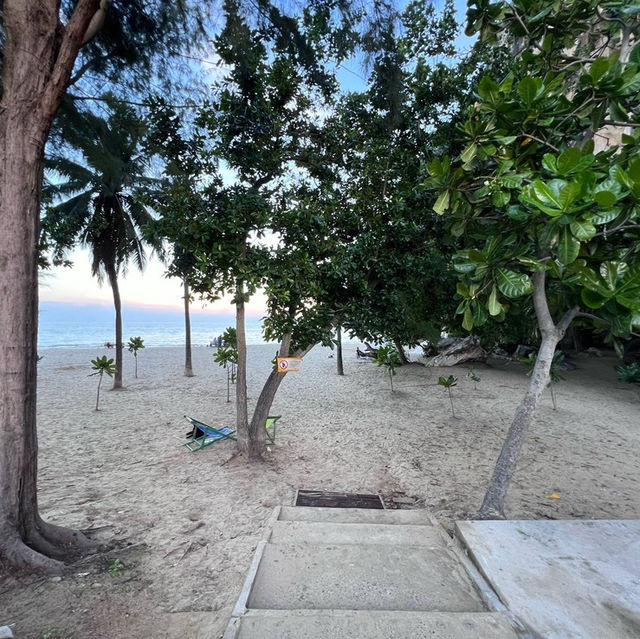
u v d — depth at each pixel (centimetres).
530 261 325
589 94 350
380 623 201
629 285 288
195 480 543
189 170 541
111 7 428
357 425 862
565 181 284
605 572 246
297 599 233
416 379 1504
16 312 315
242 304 586
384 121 619
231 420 915
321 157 639
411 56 604
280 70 557
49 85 329
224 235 514
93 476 560
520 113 354
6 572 293
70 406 1063
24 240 320
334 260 573
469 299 375
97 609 261
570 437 769
